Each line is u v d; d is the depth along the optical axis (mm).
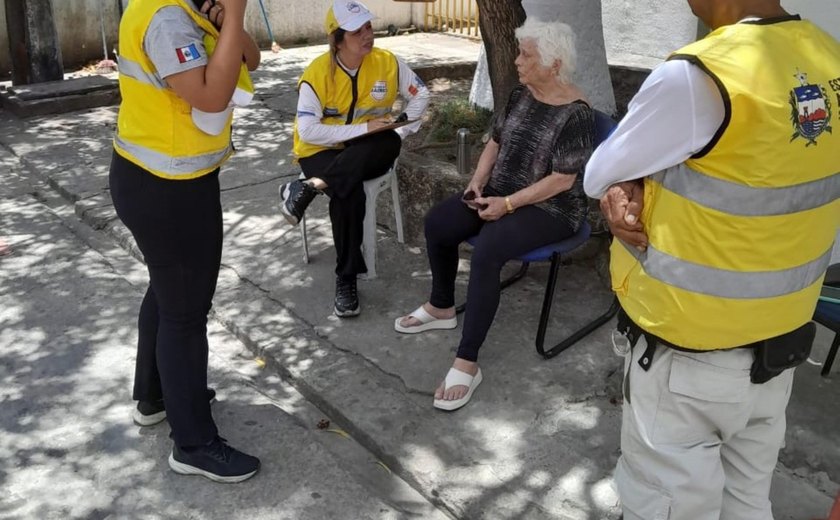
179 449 2949
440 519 2779
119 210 2656
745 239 1782
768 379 1934
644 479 2064
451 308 3732
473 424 3127
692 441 2010
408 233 4684
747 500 2201
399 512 2818
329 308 4008
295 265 4484
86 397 3459
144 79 2459
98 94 8055
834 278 3057
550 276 3393
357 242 3840
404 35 12422
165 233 2629
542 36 3180
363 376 3461
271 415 3332
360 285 4215
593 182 1938
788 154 1717
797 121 1706
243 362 3738
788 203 1765
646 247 1939
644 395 2021
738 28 1762
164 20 2363
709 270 1824
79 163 6332
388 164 4062
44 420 3305
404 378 3410
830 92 1758
